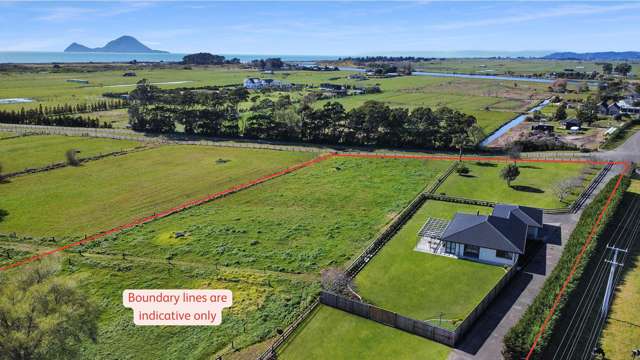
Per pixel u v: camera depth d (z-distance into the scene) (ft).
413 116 354.54
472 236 170.30
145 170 292.81
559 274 141.18
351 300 136.26
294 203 232.12
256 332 129.80
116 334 129.59
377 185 259.39
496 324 130.11
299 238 189.78
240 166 303.48
